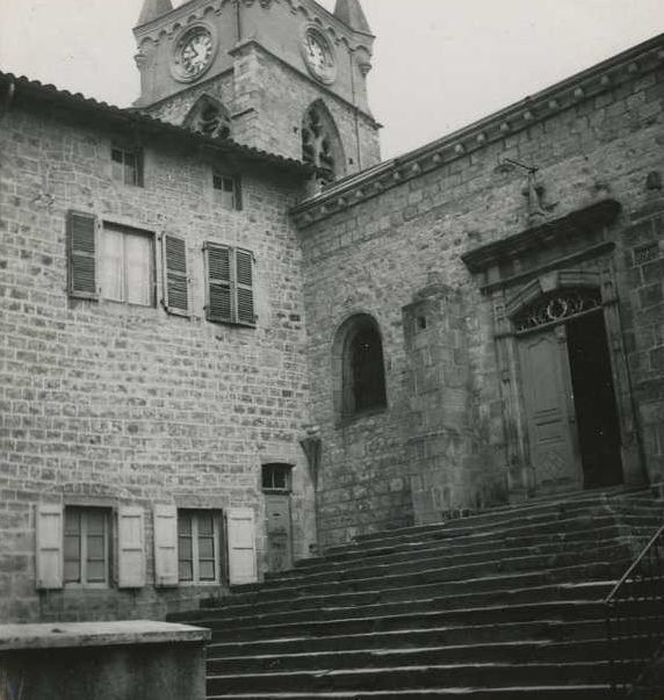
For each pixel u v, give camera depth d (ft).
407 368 61.00
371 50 108.58
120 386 56.80
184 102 95.91
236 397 62.49
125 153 61.72
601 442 52.75
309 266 68.85
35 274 54.70
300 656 36.11
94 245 57.67
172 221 62.39
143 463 56.59
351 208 66.80
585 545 37.35
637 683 25.75
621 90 53.16
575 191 54.34
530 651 29.99
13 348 52.75
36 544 50.80
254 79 88.89
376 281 64.18
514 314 56.24
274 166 68.33
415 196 62.85
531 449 54.80
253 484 61.72
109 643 17.76
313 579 48.19
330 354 66.23
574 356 54.49
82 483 53.57
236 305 63.93
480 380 57.00
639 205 51.37
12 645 16.78
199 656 19.02
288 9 96.43
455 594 38.19
